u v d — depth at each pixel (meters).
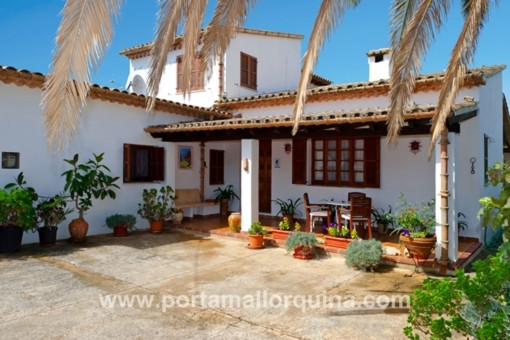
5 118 7.61
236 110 12.55
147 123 10.36
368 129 7.39
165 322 4.20
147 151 10.41
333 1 4.39
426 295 2.87
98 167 8.76
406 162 9.19
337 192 10.23
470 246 7.58
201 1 3.93
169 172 10.81
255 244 8.05
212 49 4.52
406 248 6.54
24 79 7.57
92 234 9.22
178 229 10.24
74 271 6.17
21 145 7.85
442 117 4.72
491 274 2.71
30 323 4.14
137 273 6.11
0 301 4.79
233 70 13.08
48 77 3.29
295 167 10.98
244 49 13.54
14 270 6.17
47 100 3.29
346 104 10.30
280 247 8.22
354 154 9.95
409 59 5.04
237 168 13.14
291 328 4.08
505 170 3.76
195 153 12.40
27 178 7.94
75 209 8.85
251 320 4.29
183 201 11.70
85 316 4.34
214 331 3.99
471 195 8.22
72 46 3.25
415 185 9.05
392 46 5.52
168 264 6.71
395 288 5.47
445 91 4.66
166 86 14.18
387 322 4.24
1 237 7.23
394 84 5.22
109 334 3.89
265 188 11.80
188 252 7.68
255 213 9.05
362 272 6.32
